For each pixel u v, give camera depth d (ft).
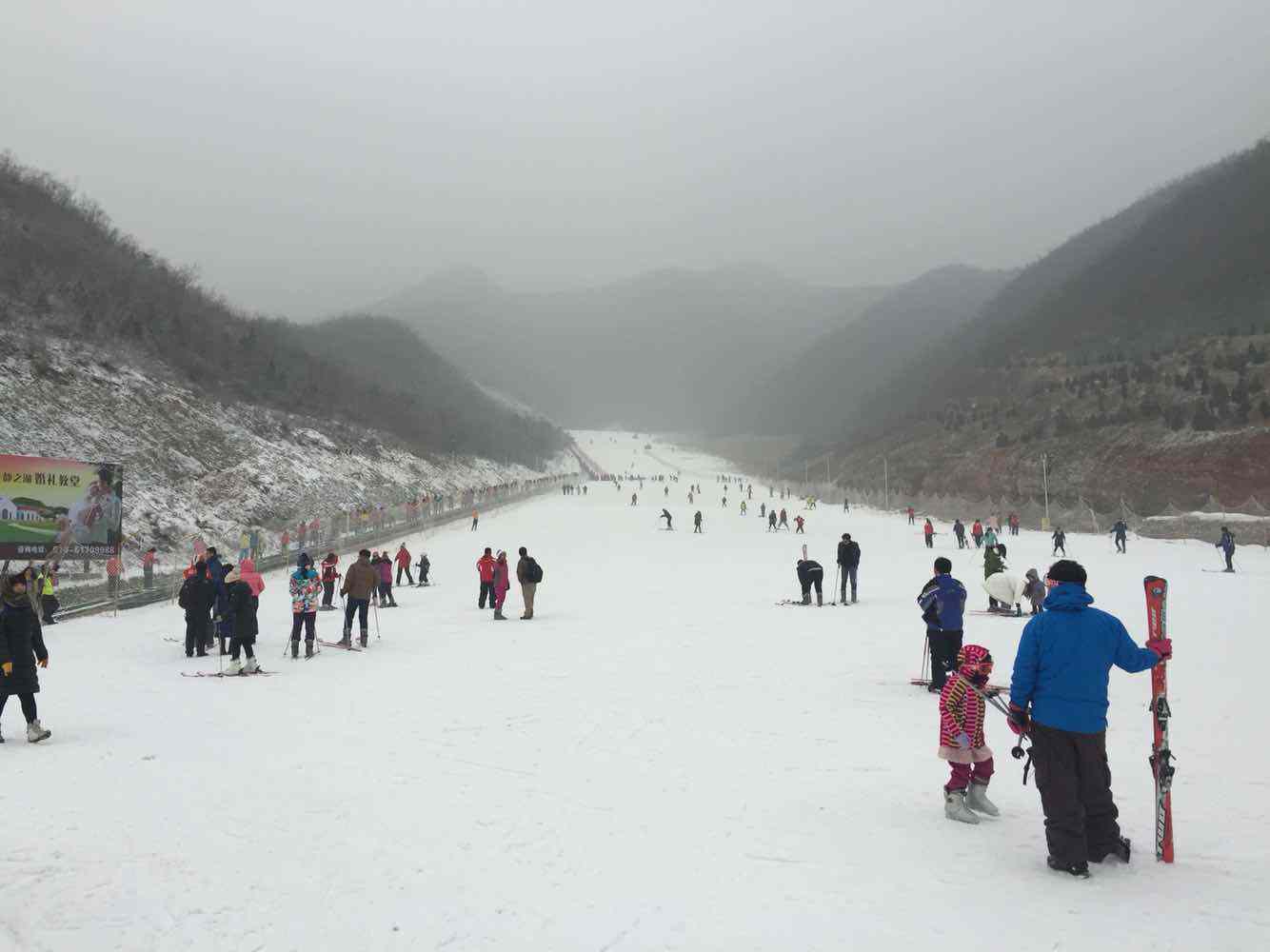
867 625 58.65
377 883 17.19
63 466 85.15
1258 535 144.15
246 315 306.96
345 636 52.03
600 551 144.66
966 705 20.80
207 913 15.81
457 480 303.27
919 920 15.20
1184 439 268.00
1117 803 21.38
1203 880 16.66
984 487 318.86
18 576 28.81
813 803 22.22
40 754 27.25
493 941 14.71
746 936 14.71
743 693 37.06
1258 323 331.57
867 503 317.42
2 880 17.19
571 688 38.50
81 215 248.73
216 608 47.11
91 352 153.89
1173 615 59.26
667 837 19.81
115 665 46.06
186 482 141.59
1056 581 18.21
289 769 25.55
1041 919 15.08
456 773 25.22
